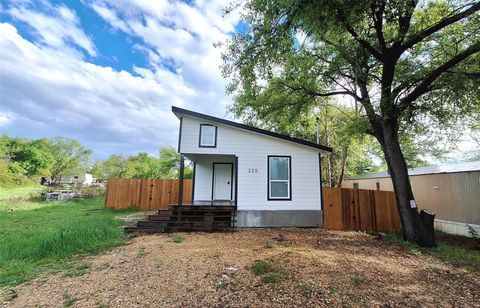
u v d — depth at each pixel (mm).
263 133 10172
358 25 7156
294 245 6355
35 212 12773
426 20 7848
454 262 5621
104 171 42438
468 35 7234
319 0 4535
